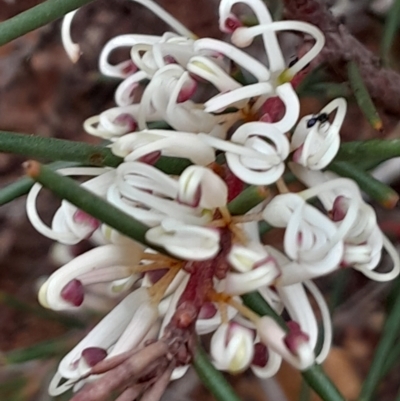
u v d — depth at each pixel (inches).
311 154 2.6
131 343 2.5
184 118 2.7
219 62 2.9
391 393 7.2
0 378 5.8
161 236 2.2
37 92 8.5
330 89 3.8
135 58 2.9
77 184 2.1
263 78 2.7
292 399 7.3
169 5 7.6
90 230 2.7
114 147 2.4
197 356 2.3
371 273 2.7
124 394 2.1
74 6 2.4
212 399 7.5
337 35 3.3
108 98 8.3
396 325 3.9
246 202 2.4
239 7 4.0
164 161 2.6
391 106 3.6
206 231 2.2
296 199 2.4
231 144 2.4
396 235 5.3
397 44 5.0
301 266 2.4
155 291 2.6
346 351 7.6
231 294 2.4
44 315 5.3
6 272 8.2
